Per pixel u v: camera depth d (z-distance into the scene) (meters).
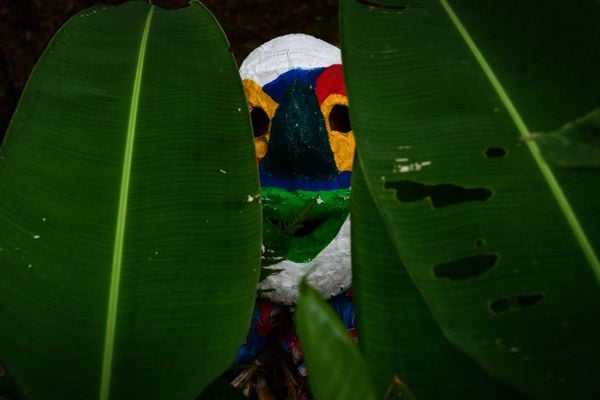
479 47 1.12
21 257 1.10
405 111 1.05
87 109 1.21
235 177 1.16
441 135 1.03
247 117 1.20
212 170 1.16
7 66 3.56
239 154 1.18
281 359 2.13
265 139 1.98
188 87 1.23
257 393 2.15
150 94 1.23
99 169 1.16
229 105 1.22
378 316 1.01
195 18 1.35
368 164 1.00
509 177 1.00
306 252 1.96
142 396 1.05
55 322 1.08
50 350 1.07
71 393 1.05
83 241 1.12
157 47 1.29
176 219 1.13
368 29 1.12
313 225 1.97
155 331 1.08
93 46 1.28
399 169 1.00
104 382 1.06
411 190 0.99
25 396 1.04
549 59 1.09
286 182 1.92
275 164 1.93
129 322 1.08
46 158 1.16
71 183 1.15
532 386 0.88
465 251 0.96
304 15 3.89
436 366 0.98
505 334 0.91
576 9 1.08
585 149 0.66
